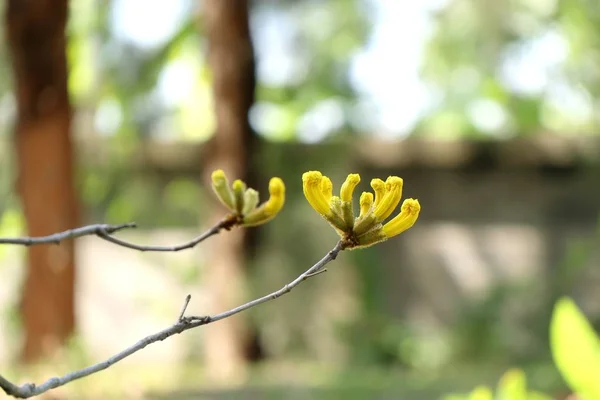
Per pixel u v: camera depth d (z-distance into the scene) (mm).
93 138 10734
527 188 11062
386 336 10305
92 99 10852
